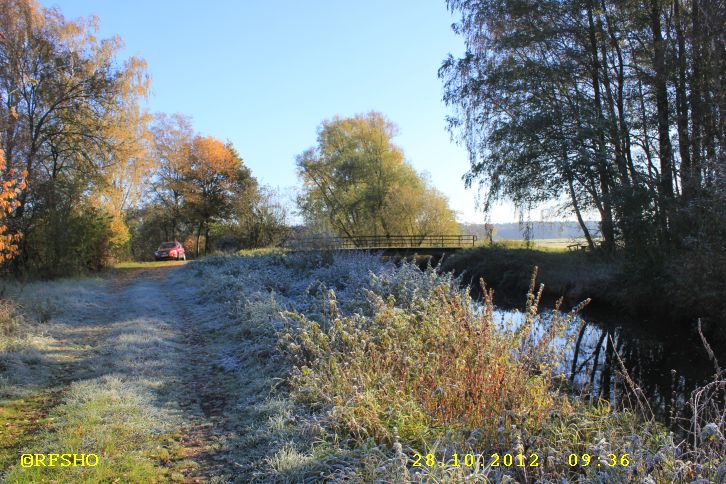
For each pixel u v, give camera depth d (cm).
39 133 1716
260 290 1054
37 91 1691
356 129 4078
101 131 1920
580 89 1953
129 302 1177
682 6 1600
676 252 1284
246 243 3200
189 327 888
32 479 319
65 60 1756
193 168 4081
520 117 1922
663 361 916
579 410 393
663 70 1590
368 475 296
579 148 1762
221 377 581
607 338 1126
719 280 1045
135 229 4456
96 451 365
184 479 334
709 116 1434
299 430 390
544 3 1850
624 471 277
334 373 467
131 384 530
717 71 1365
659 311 1308
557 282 1761
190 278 1599
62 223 1591
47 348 692
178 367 619
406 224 3688
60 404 472
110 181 2055
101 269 1938
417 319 569
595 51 1872
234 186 4191
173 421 438
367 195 3822
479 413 357
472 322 441
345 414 378
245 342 699
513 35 1933
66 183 1705
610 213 1656
